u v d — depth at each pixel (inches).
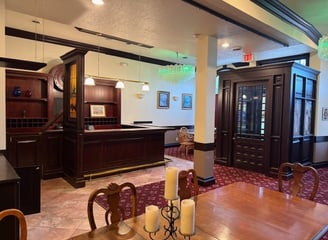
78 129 169.5
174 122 358.9
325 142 252.7
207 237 54.5
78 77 168.1
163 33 168.4
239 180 197.3
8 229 84.3
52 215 126.2
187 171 81.0
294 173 89.7
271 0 145.7
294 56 271.1
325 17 175.9
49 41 231.8
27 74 213.3
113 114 288.4
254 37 173.3
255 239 54.0
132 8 128.5
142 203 144.6
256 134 224.5
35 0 119.9
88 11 133.5
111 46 266.1
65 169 191.2
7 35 210.8
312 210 69.8
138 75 311.1
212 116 178.7
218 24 148.9
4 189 82.9
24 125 219.0
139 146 221.1
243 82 233.1
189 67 256.8
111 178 192.5
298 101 216.2
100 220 121.6
